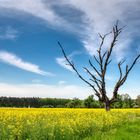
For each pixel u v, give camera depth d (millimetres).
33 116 22625
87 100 62938
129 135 15461
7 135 12516
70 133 14922
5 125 16188
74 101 65188
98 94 33125
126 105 66312
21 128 14508
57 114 25797
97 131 17734
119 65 32438
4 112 25094
